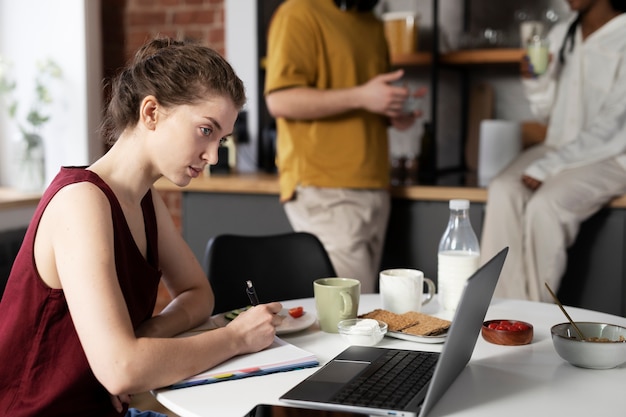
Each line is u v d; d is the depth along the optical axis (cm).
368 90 264
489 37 391
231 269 207
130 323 122
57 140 405
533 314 170
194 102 130
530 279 290
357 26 287
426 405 108
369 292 288
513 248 291
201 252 349
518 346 146
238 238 212
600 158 294
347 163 281
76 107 401
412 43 373
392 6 410
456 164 407
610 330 139
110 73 147
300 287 217
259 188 331
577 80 322
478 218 308
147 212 148
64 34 398
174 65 130
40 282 128
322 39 279
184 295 163
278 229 334
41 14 399
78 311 120
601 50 314
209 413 112
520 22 394
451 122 398
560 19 384
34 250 128
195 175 137
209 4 416
